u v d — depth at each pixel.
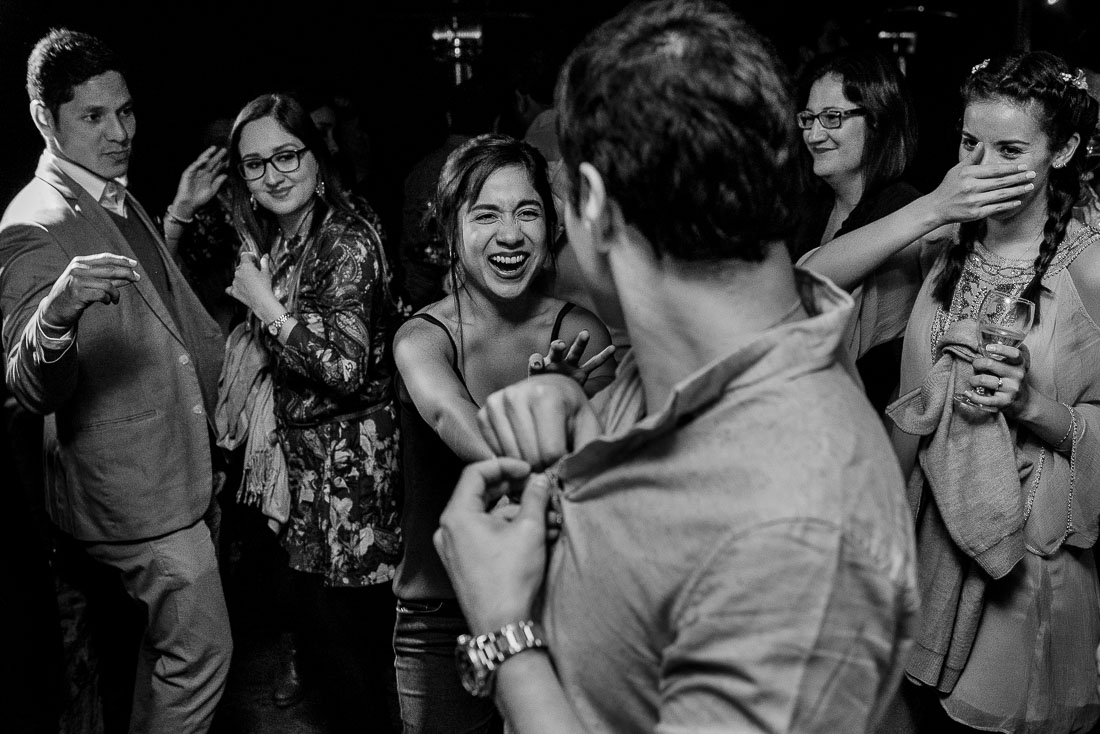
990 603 2.16
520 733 0.99
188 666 2.75
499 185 2.17
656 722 0.97
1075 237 2.08
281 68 6.01
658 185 0.89
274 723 3.28
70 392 2.47
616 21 0.96
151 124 5.18
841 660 0.82
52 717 2.58
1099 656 2.22
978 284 2.14
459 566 1.04
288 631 3.70
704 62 0.89
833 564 0.81
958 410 2.05
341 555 2.89
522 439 1.10
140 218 2.96
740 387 0.90
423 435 2.26
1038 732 2.19
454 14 7.12
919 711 2.28
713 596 0.85
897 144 2.73
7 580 2.38
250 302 2.83
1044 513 2.11
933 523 2.19
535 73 5.34
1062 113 1.99
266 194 2.84
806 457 0.85
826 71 2.76
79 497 2.67
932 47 7.12
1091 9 3.70
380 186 6.36
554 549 1.05
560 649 1.02
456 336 2.25
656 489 0.92
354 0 6.59
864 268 2.04
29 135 3.72
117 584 2.97
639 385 1.11
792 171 0.93
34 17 3.92
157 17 5.15
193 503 2.73
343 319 2.78
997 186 1.93
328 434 2.87
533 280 2.31
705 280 0.93
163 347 2.67
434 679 2.33
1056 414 2.04
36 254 2.54
